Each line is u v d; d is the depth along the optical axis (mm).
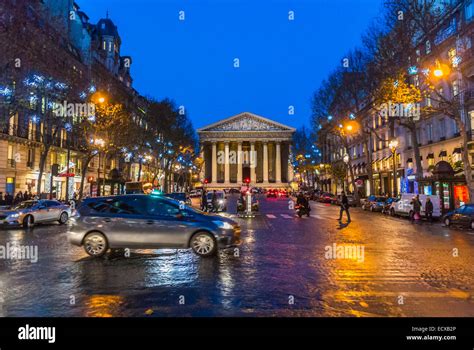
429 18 22438
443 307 5789
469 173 20719
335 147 67250
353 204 42562
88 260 9469
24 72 21469
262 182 107938
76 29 45094
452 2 25453
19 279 7484
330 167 62250
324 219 23656
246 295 6383
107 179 39594
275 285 7051
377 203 33406
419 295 6418
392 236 14961
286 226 18812
